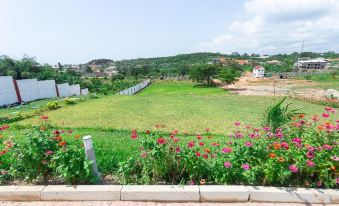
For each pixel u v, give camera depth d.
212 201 3.44
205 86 52.72
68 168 3.60
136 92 43.78
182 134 9.02
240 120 12.95
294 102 23.72
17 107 20.75
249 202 3.41
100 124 11.52
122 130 9.95
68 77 46.91
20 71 43.25
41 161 3.77
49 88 31.28
